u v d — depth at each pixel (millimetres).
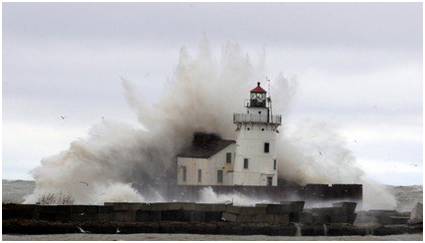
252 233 171750
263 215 174000
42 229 167125
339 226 175750
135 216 174125
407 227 180875
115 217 173375
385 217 187625
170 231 171250
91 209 172500
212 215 176750
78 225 168875
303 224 174375
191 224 172000
